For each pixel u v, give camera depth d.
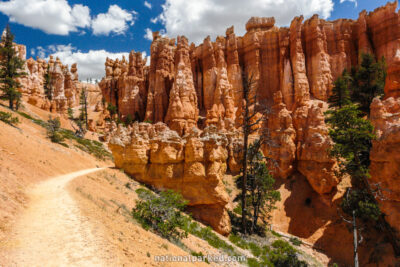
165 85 74.62
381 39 56.56
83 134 66.12
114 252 9.45
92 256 8.76
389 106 32.38
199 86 74.06
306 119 44.72
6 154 22.03
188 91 65.88
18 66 54.75
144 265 9.53
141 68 93.12
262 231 32.38
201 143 28.36
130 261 9.30
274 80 63.06
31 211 12.48
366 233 27.98
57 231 10.34
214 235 24.17
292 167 42.44
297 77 56.69
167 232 16.33
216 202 27.30
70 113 89.00
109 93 111.25
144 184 28.92
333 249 29.39
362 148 26.86
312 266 25.84
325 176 35.94
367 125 25.27
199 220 27.08
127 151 29.61
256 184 32.47
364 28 58.69
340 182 36.12
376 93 46.69
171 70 77.94
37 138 38.19
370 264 25.27
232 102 62.97
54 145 40.41
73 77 119.06
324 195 36.06
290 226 35.12
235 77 66.06
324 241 30.91
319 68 57.38
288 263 24.52
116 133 37.81
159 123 59.69
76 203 14.12
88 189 18.84
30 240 9.23
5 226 9.68
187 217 24.94
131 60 92.69
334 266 24.28
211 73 68.75
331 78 57.16
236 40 68.44
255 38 65.44
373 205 24.45
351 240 28.86
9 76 53.03
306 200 37.56
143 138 30.50
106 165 48.28
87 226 11.10
